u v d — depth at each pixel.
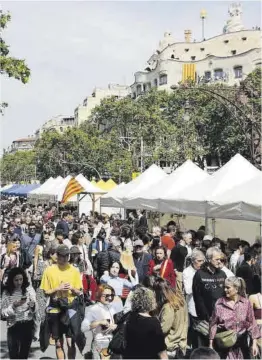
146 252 11.55
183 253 10.87
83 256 12.45
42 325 8.22
